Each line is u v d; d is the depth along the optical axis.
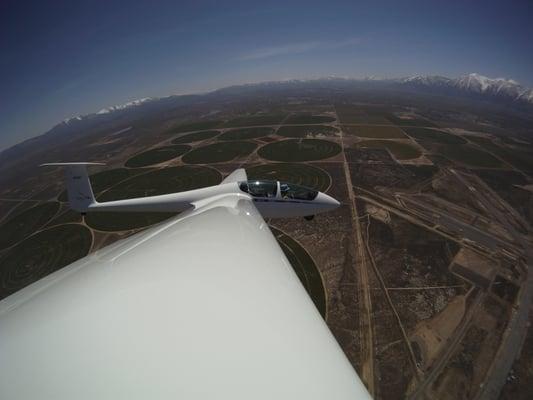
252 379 3.16
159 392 2.90
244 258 6.79
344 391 3.19
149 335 3.83
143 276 5.53
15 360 3.45
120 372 3.19
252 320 4.30
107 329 3.96
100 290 5.00
